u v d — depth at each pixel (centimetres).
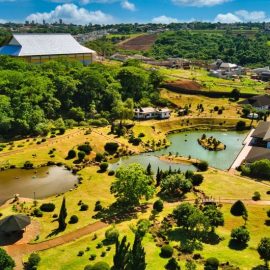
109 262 8631
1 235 10050
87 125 19938
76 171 14762
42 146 16675
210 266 8306
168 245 8994
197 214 9600
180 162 16338
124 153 17050
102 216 11094
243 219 10688
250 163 15362
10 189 13262
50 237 10019
